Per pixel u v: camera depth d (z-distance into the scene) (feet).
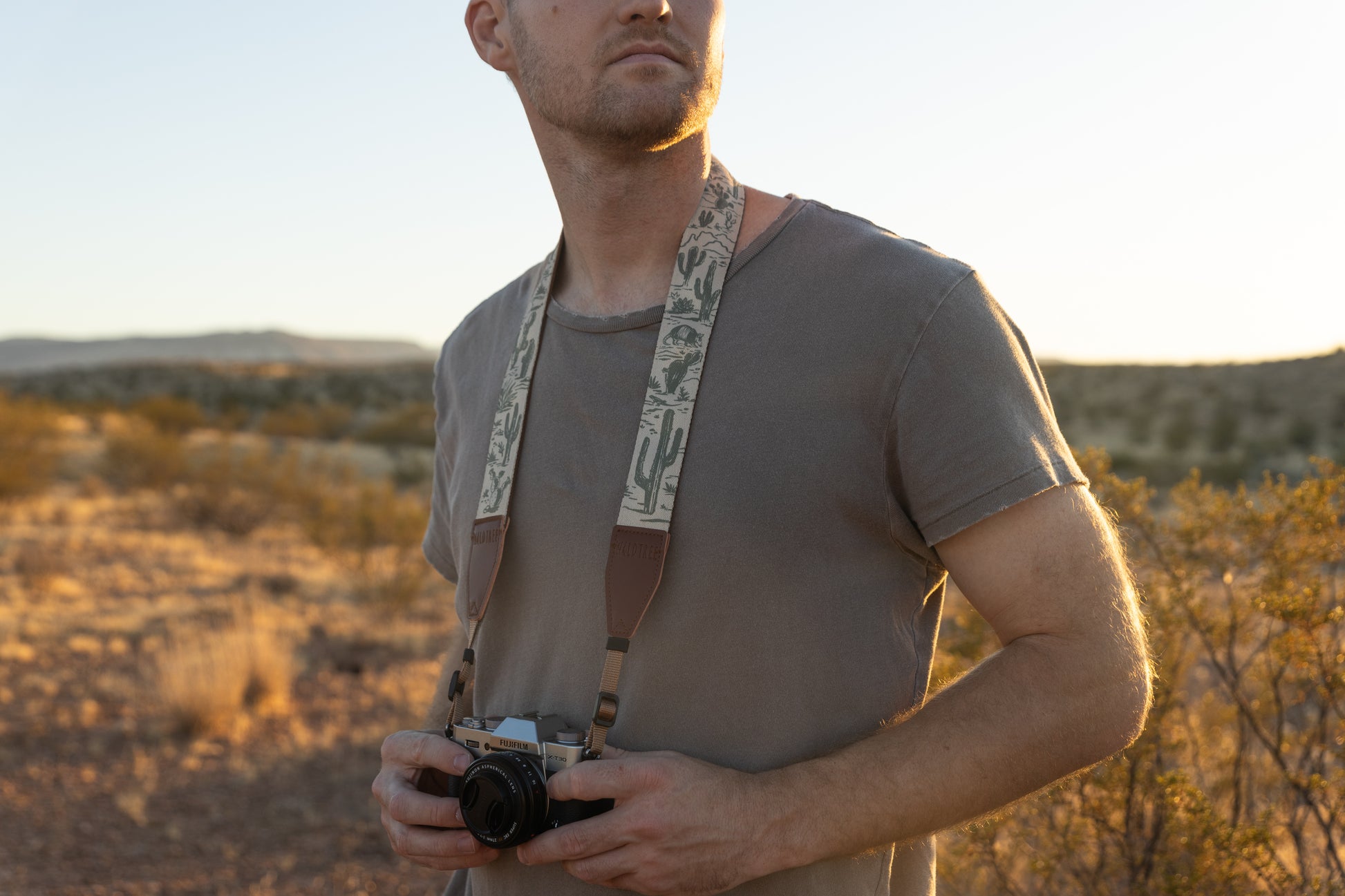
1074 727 3.42
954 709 3.51
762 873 3.43
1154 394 153.99
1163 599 9.81
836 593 3.69
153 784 20.57
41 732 23.63
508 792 3.57
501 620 4.33
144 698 26.16
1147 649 3.79
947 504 3.59
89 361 600.80
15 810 19.19
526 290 5.06
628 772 3.46
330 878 16.52
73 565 47.60
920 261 3.79
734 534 3.68
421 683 28.43
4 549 49.98
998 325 3.76
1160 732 9.27
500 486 4.37
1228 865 8.34
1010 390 3.64
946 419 3.58
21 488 65.31
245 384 221.25
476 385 5.07
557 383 4.30
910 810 3.41
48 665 29.96
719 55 4.21
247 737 23.53
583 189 4.29
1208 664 10.83
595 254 4.42
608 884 3.51
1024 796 3.54
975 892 10.28
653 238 4.32
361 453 114.11
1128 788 9.13
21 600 39.04
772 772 3.52
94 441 102.37
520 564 4.26
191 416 124.88
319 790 20.38
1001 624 3.66
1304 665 8.80
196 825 18.63
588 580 3.99
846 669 3.70
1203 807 8.46
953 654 10.93
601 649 3.94
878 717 3.75
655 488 3.82
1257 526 9.55
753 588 3.67
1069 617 3.49
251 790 20.33
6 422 66.69
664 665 3.74
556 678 4.07
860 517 3.72
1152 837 9.06
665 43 3.97
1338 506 9.25
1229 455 100.42
